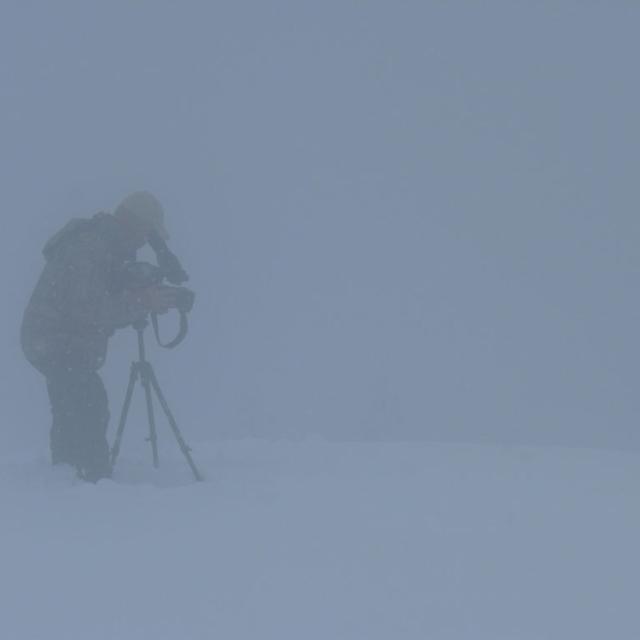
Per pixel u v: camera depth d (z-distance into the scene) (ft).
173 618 35.83
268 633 34.30
